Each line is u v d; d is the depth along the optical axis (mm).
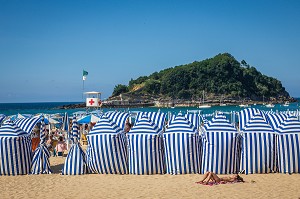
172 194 9234
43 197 9398
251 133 11281
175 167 11398
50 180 11250
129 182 10664
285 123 11359
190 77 136625
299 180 10391
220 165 11180
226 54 150000
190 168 11375
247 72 145125
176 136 11398
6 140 11930
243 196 8859
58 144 16547
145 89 136250
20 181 11219
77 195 9500
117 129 11883
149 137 11508
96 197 9250
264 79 151500
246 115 12336
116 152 11633
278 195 8914
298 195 8891
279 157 11258
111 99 131000
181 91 132250
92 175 11703
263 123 11430
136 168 11539
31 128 12883
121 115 12945
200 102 123250
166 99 129250
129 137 11672
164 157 11625
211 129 11336
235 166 11266
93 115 23672
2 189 10312
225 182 10195
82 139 21812
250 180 10453
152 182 10562
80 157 11984
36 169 12188
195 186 9930
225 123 11430
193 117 13547
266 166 11211
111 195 9375
